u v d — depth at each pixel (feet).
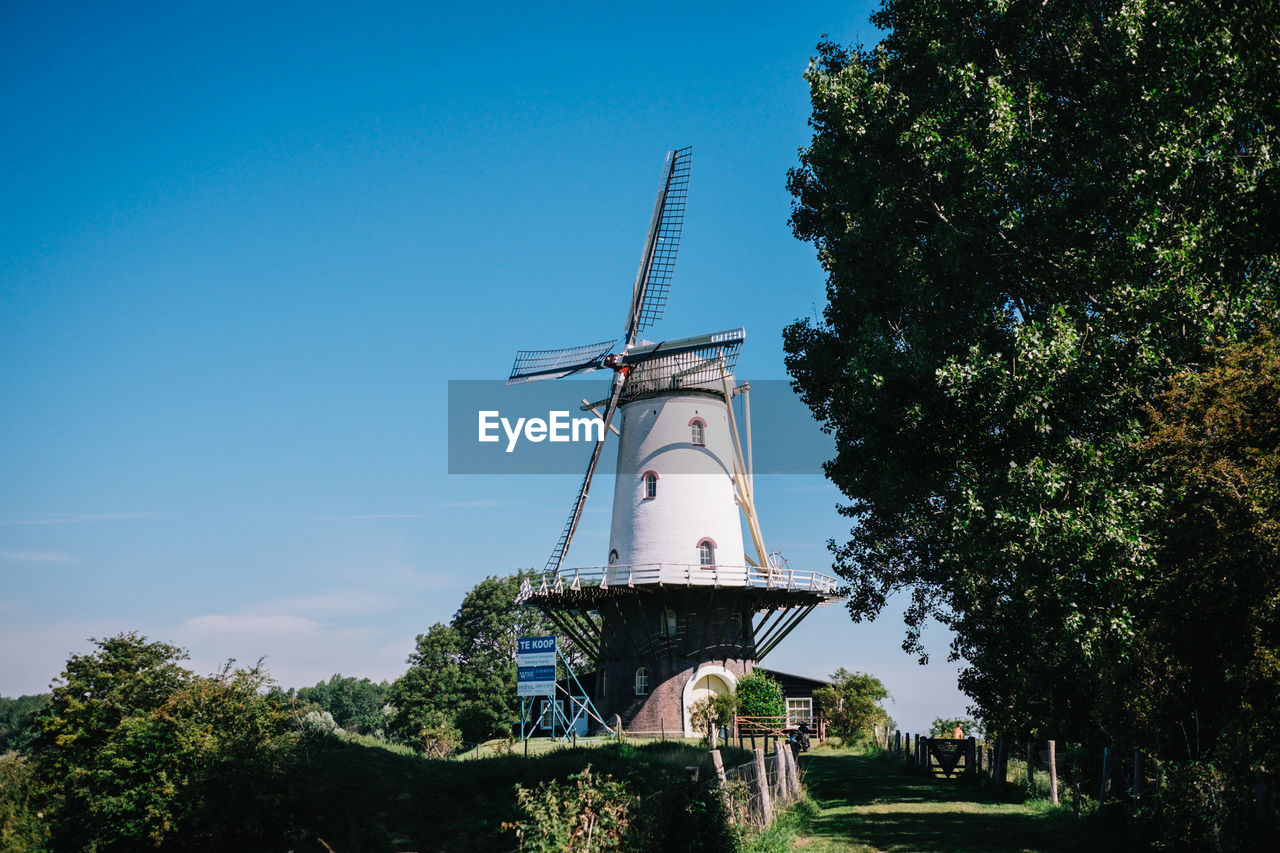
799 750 100.73
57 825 71.92
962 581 79.46
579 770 77.46
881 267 76.02
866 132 69.82
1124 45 57.98
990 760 88.99
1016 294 70.85
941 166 64.08
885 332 77.92
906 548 98.12
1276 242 55.67
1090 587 55.57
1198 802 42.11
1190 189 57.26
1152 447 49.75
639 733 136.56
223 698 73.26
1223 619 46.73
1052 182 64.03
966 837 52.95
